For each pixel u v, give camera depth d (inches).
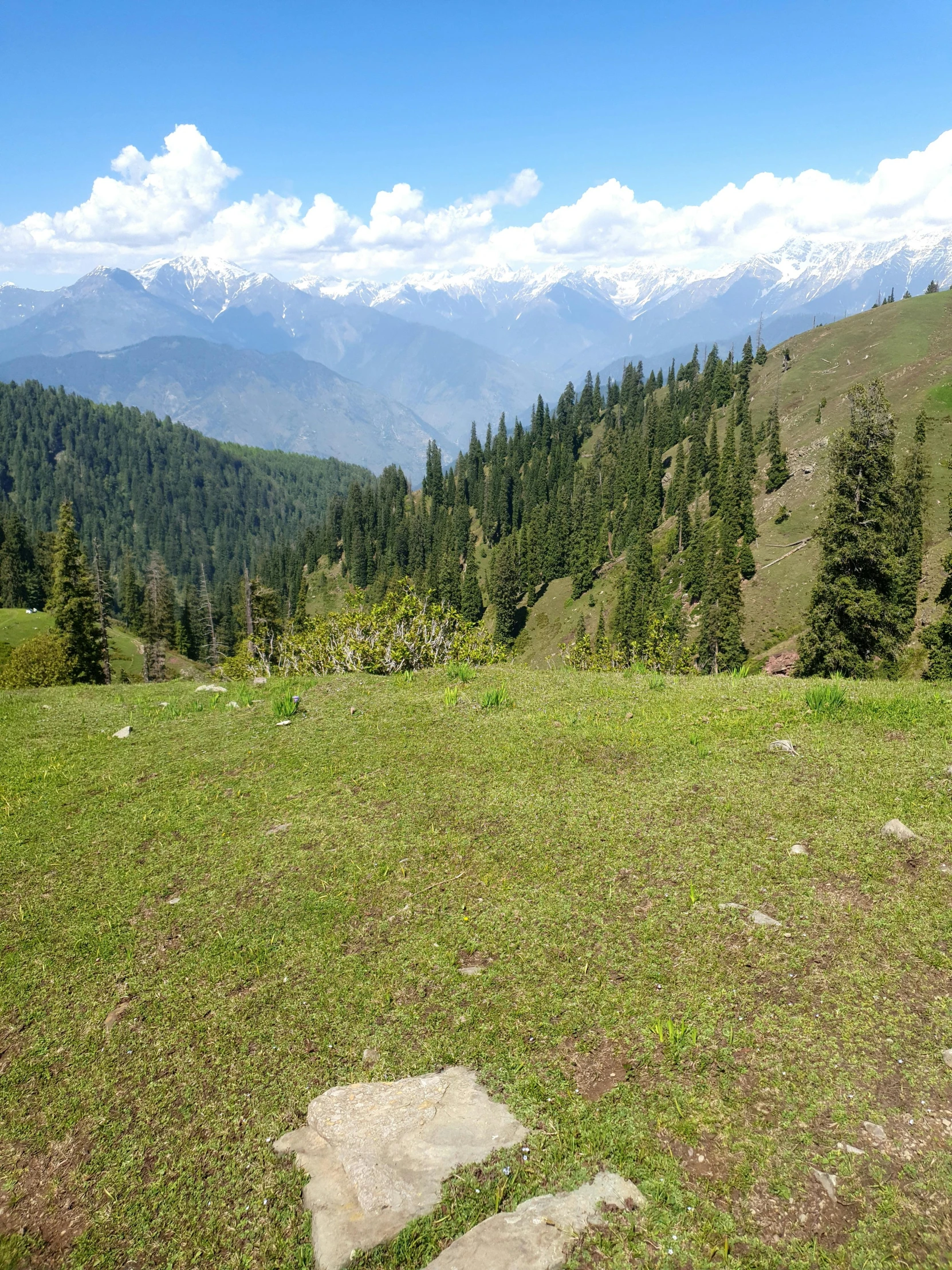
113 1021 289.7
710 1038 248.1
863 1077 227.5
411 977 297.4
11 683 2369.6
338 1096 241.6
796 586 4114.2
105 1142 238.2
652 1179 202.1
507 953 305.4
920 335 6781.5
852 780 415.2
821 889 323.0
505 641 5354.3
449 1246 188.5
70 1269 201.9
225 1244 202.2
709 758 472.4
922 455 3312.0
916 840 348.5
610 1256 182.7
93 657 2593.5
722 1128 215.9
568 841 388.5
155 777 536.1
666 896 331.3
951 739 448.1
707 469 6451.8
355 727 607.5
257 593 3063.5
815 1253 180.5
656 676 730.2
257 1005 290.8
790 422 6412.4
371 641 1185.4
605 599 5408.5
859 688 595.5
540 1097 233.5
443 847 397.4
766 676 706.2
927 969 270.4
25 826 466.9
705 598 3791.8
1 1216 218.5
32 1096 258.7
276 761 547.5
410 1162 214.2
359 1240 193.6
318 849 408.5
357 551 7268.7
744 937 297.0
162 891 382.0
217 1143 232.4
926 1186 192.1
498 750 527.8
